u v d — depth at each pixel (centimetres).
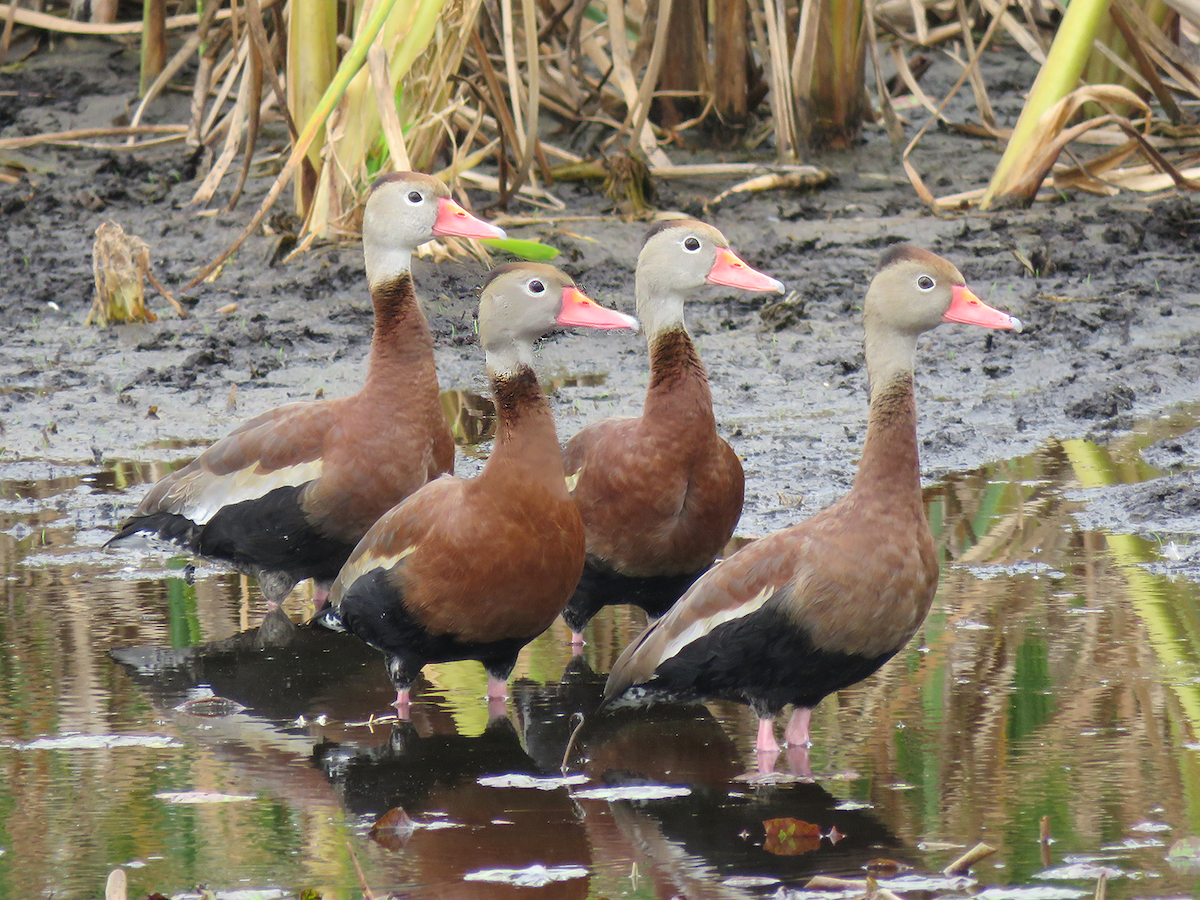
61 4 3002
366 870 732
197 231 2200
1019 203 2233
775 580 868
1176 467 1421
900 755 863
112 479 1472
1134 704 919
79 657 1067
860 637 863
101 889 712
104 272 1944
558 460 949
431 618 949
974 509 1330
